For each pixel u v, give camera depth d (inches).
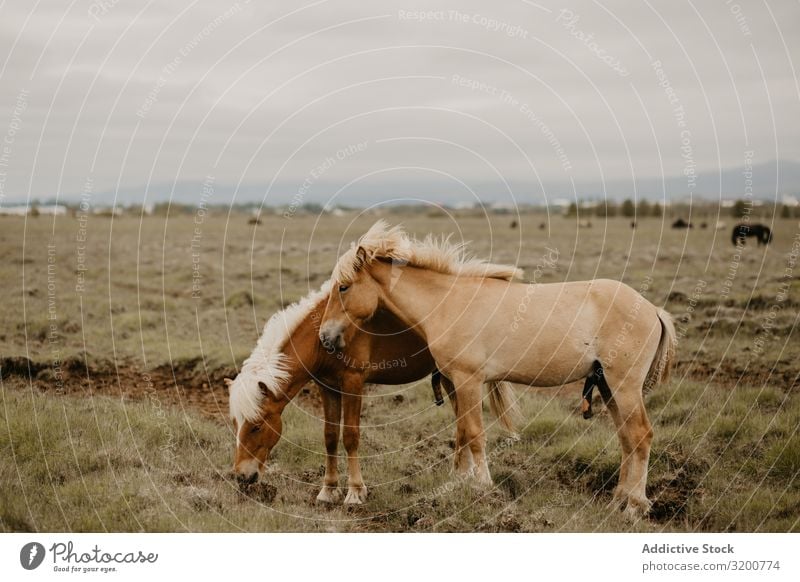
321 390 290.0
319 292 289.4
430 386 422.0
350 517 268.7
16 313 585.0
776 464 287.9
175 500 269.0
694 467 296.2
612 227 2290.8
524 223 2615.7
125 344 510.9
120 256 1153.4
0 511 254.1
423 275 287.9
